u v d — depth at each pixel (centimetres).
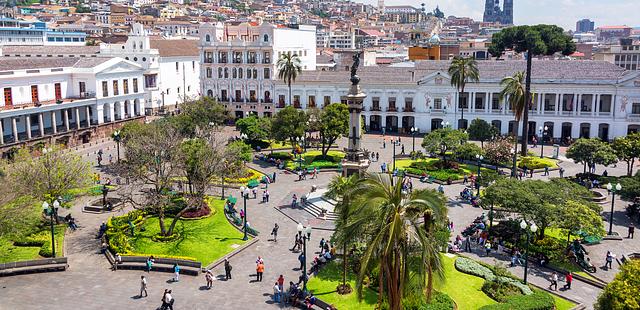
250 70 12431
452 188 7325
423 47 16062
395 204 3008
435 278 3159
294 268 4775
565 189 5288
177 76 14675
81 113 10412
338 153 9394
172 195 5950
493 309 3753
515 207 4991
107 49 14088
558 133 10606
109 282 4469
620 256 5084
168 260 4747
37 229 5228
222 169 6169
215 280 4534
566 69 10638
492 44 12244
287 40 12950
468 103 11019
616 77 10169
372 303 4050
